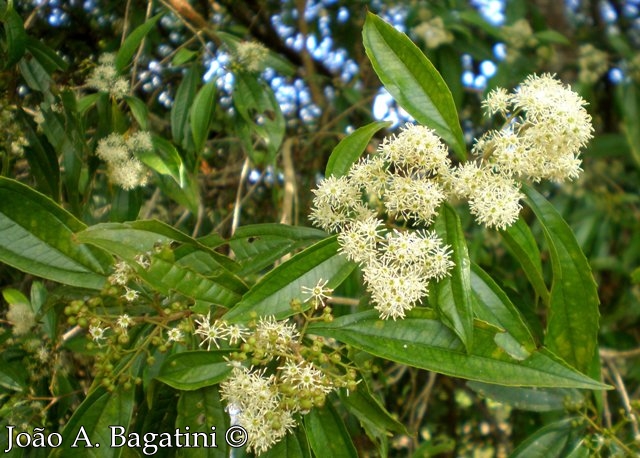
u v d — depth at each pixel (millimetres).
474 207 208
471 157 260
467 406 553
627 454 242
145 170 312
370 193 215
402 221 247
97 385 210
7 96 303
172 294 221
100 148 298
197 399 220
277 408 192
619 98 421
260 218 458
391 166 233
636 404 245
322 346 210
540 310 429
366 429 238
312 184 462
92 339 208
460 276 196
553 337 223
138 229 197
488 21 418
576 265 219
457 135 215
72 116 300
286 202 381
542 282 231
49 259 206
